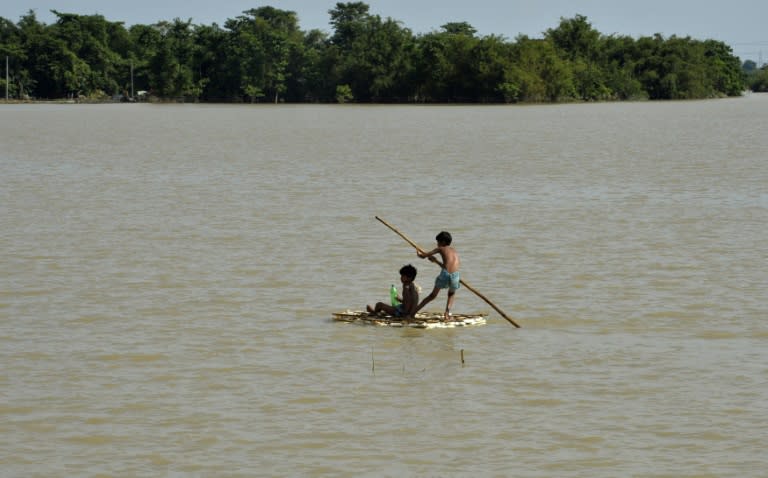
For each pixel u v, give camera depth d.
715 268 28.36
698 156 67.56
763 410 16.81
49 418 16.48
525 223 36.84
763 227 35.59
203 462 14.74
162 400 17.34
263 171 57.97
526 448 15.27
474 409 16.91
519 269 28.41
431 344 20.84
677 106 193.62
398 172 57.16
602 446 15.35
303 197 44.97
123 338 21.20
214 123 125.69
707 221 37.09
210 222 37.22
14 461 14.79
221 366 19.23
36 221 37.50
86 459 14.87
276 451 15.15
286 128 112.12
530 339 21.22
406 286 22.58
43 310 23.64
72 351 20.25
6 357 19.84
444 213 39.56
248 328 22.00
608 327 22.14
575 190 47.47
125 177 54.47
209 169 59.41
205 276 27.44
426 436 15.73
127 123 125.06
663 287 25.97
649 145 79.38
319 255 30.47
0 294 25.25
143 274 27.67
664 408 16.95
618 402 17.25
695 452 15.10
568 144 81.81
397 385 18.16
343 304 24.28
